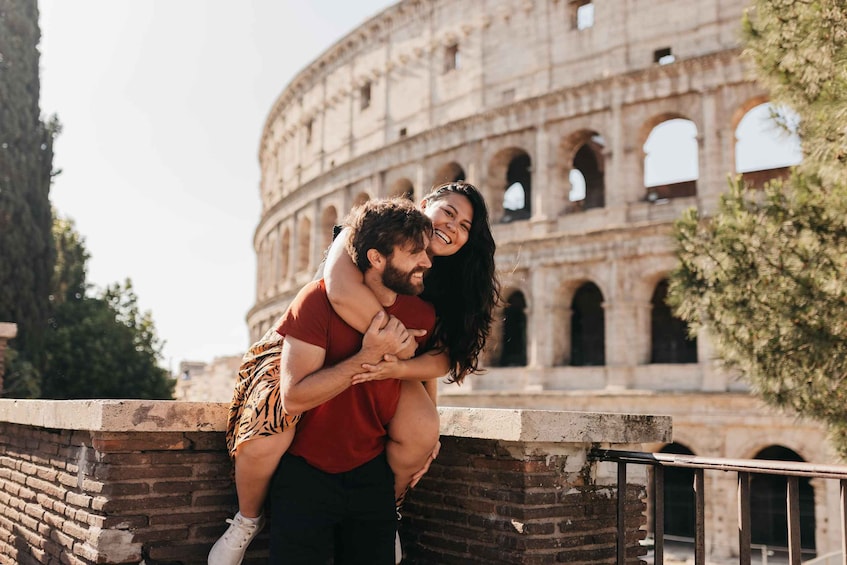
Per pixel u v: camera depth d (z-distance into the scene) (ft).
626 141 150.71
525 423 27.45
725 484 134.41
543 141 160.66
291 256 237.25
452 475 31.32
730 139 140.05
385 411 24.73
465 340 26.22
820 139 57.62
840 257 60.39
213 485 29.40
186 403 28.55
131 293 217.15
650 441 31.35
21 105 169.68
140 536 27.66
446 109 183.73
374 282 23.34
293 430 24.09
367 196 200.85
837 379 61.00
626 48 153.79
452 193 26.96
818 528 125.70
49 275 173.88
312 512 23.90
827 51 57.26
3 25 170.60
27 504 35.70
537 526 28.17
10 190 164.96
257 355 26.21
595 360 169.99
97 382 194.08
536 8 167.94
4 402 39.34
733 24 143.13
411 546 33.01
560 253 153.99
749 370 65.00
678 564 113.09
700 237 69.00
